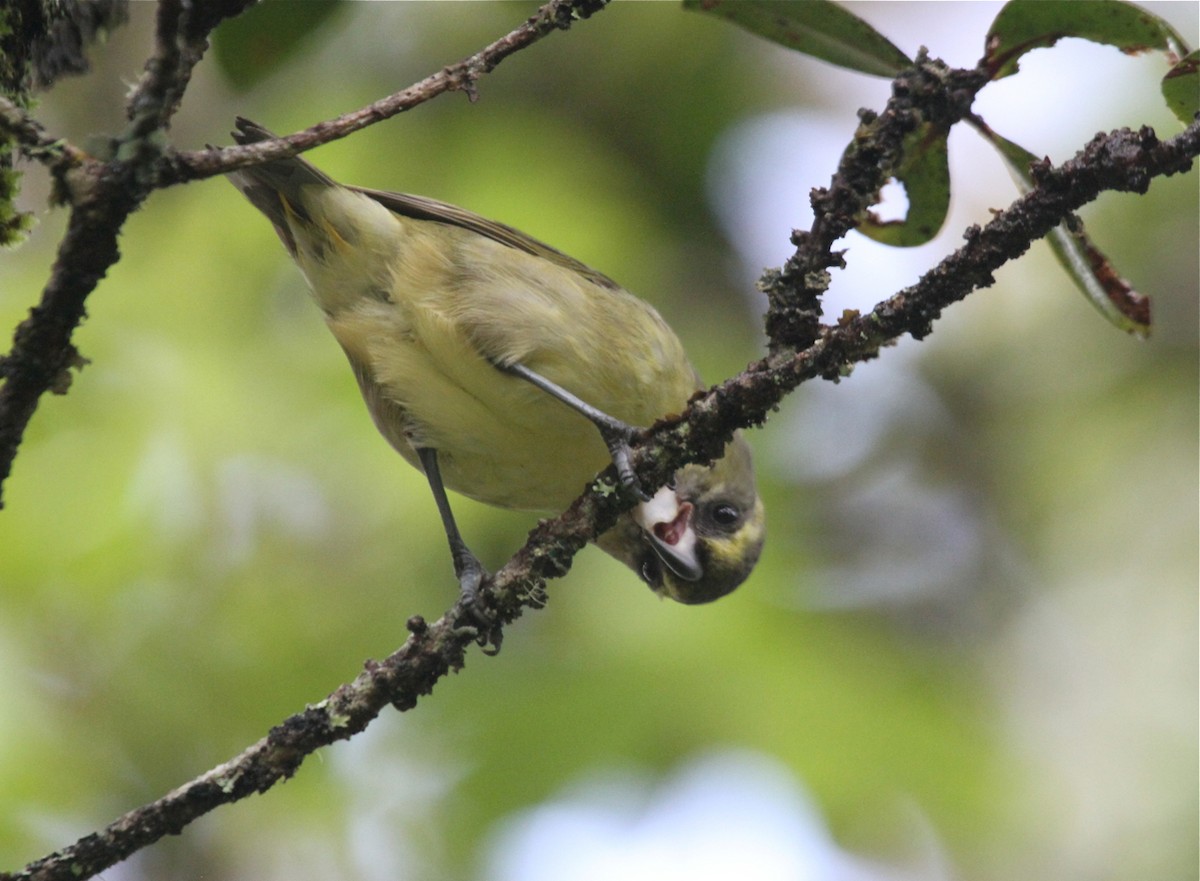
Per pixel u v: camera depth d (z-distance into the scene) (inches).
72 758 402.9
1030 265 633.0
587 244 473.7
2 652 405.1
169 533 422.0
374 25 483.5
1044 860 504.4
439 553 429.7
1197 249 584.4
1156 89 522.3
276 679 422.3
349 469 427.5
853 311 221.3
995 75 242.8
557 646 451.5
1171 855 537.6
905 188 262.5
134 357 425.7
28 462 412.5
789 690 444.5
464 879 420.5
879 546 601.6
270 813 434.6
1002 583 602.2
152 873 425.7
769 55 552.4
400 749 445.7
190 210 452.1
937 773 447.8
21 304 412.2
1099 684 581.9
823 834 435.8
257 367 434.6
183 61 172.7
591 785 427.5
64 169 171.0
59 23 248.7
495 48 192.4
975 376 631.8
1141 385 609.6
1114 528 607.8
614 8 523.2
